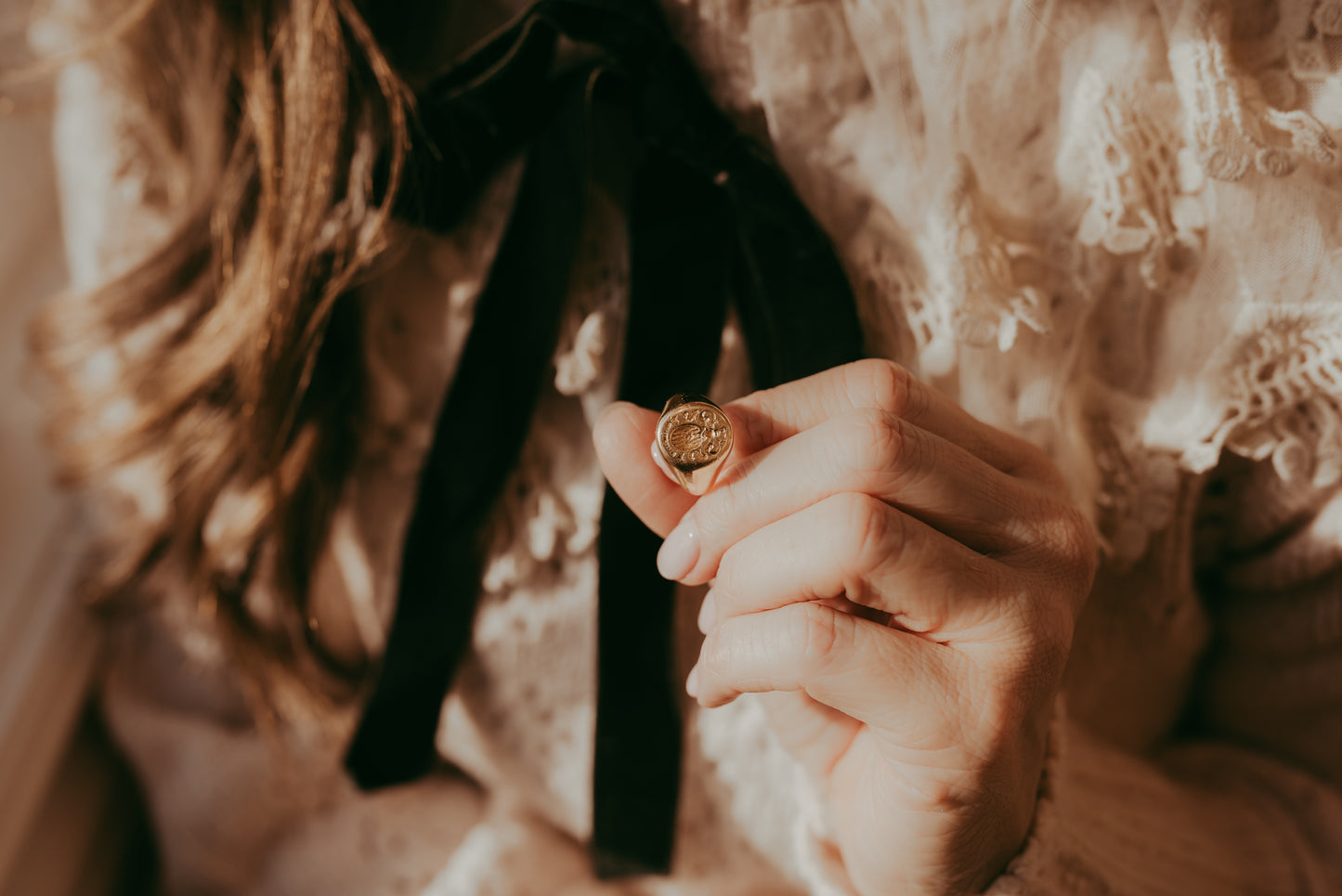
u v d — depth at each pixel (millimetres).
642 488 274
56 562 465
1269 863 344
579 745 395
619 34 295
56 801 450
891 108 293
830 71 295
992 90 287
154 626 445
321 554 389
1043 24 279
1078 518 271
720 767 378
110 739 498
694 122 300
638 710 336
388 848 417
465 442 342
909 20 284
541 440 354
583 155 309
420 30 351
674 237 309
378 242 325
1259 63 282
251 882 441
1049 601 263
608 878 368
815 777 311
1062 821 302
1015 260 301
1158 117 284
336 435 370
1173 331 302
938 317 304
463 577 364
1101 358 314
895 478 255
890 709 261
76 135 400
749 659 262
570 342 337
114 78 387
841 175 305
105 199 401
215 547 390
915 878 284
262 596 405
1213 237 287
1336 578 337
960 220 288
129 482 429
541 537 362
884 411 257
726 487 264
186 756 433
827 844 320
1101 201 284
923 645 261
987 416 315
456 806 428
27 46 477
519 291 326
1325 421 296
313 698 412
